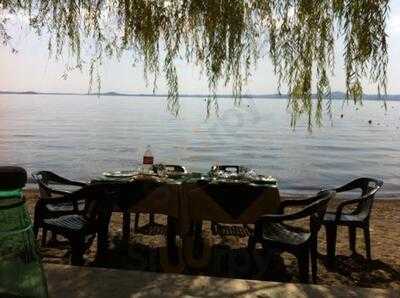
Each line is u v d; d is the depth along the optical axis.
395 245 7.62
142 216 8.98
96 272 1.79
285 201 5.98
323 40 4.47
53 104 167.12
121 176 6.15
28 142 35.38
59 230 5.41
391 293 1.77
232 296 1.65
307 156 30.25
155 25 4.63
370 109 155.50
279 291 1.72
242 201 5.59
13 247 0.95
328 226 6.33
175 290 1.66
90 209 5.88
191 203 5.65
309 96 4.59
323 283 5.72
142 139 40.03
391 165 26.67
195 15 4.60
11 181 0.92
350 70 4.00
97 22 4.80
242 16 4.49
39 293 0.97
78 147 32.56
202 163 25.81
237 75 4.69
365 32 3.90
